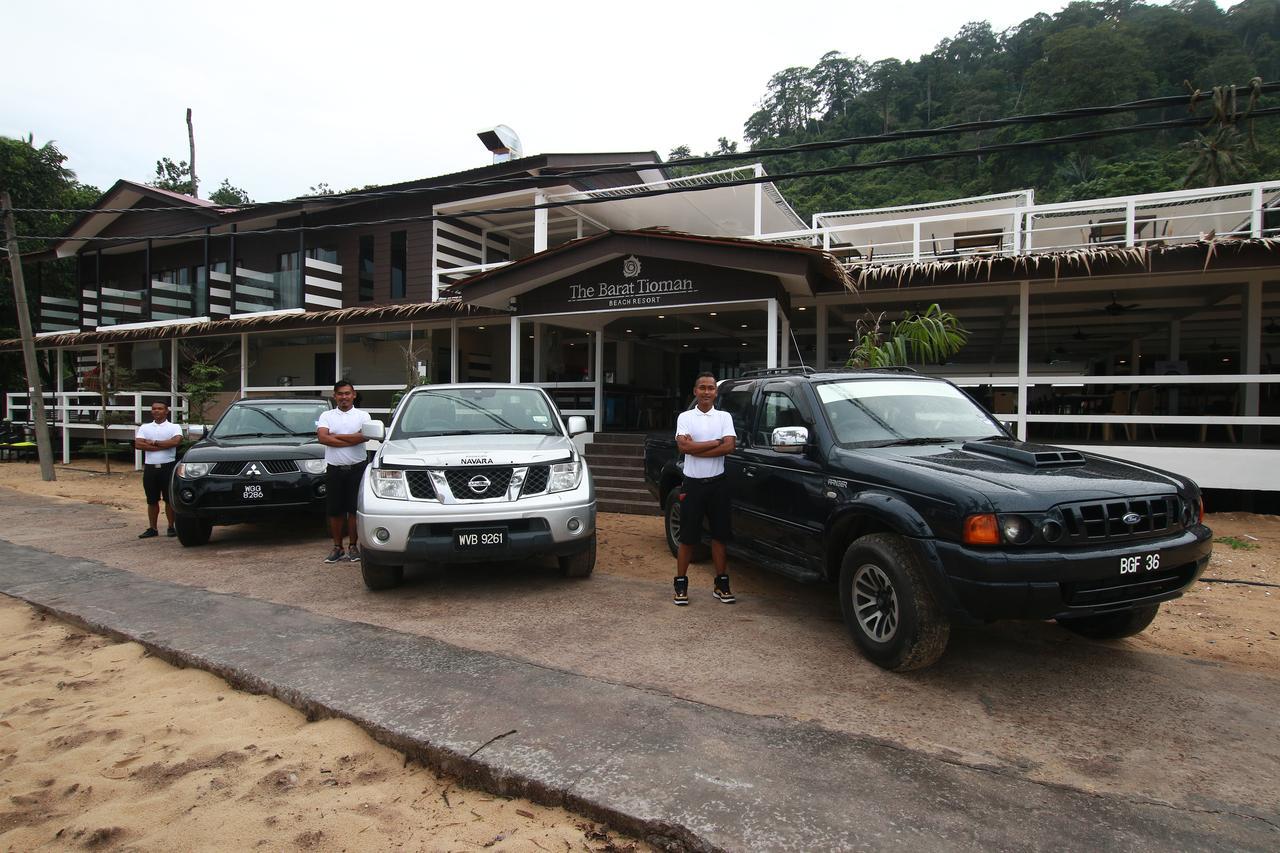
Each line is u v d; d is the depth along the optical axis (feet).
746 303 33.17
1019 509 12.16
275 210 60.08
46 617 18.93
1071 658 14.67
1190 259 29.30
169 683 14.40
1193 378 31.07
